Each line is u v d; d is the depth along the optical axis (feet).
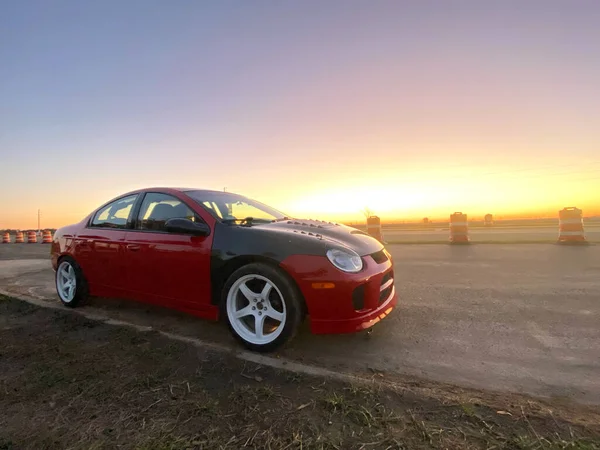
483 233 52.65
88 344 9.82
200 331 11.12
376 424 6.00
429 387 7.32
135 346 9.63
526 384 7.52
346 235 10.81
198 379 7.71
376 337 10.36
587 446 5.33
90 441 5.66
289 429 5.90
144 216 12.27
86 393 7.12
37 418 6.32
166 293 11.15
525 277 17.90
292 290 9.03
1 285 19.11
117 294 12.58
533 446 5.37
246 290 9.72
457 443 5.48
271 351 9.21
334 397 6.86
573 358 8.77
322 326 8.89
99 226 13.46
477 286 16.24
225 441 5.61
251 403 6.70
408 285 16.79
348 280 8.85
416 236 53.21
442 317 12.01
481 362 8.64
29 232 67.05
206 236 10.41
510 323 11.30
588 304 13.00
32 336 10.56
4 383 7.58
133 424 6.09
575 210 33.30
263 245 9.49
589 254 25.17
